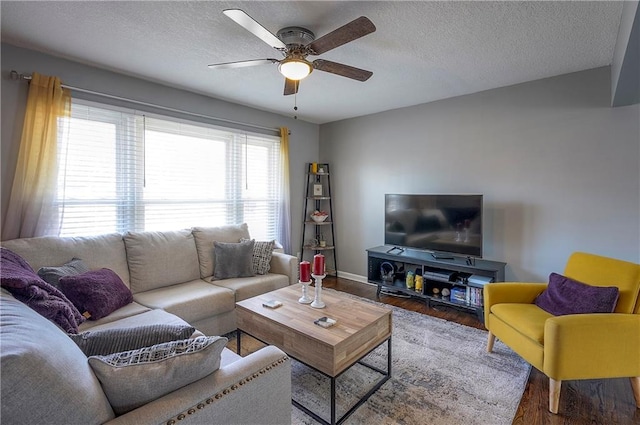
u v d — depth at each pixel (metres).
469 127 3.53
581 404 1.87
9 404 0.73
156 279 2.72
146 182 3.18
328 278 4.75
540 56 2.56
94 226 2.85
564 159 2.96
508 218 3.29
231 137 3.88
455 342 2.65
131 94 3.02
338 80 3.12
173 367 1.02
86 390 0.87
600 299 1.91
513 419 1.74
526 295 2.42
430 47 2.41
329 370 1.68
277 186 4.41
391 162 4.22
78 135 2.74
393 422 1.72
